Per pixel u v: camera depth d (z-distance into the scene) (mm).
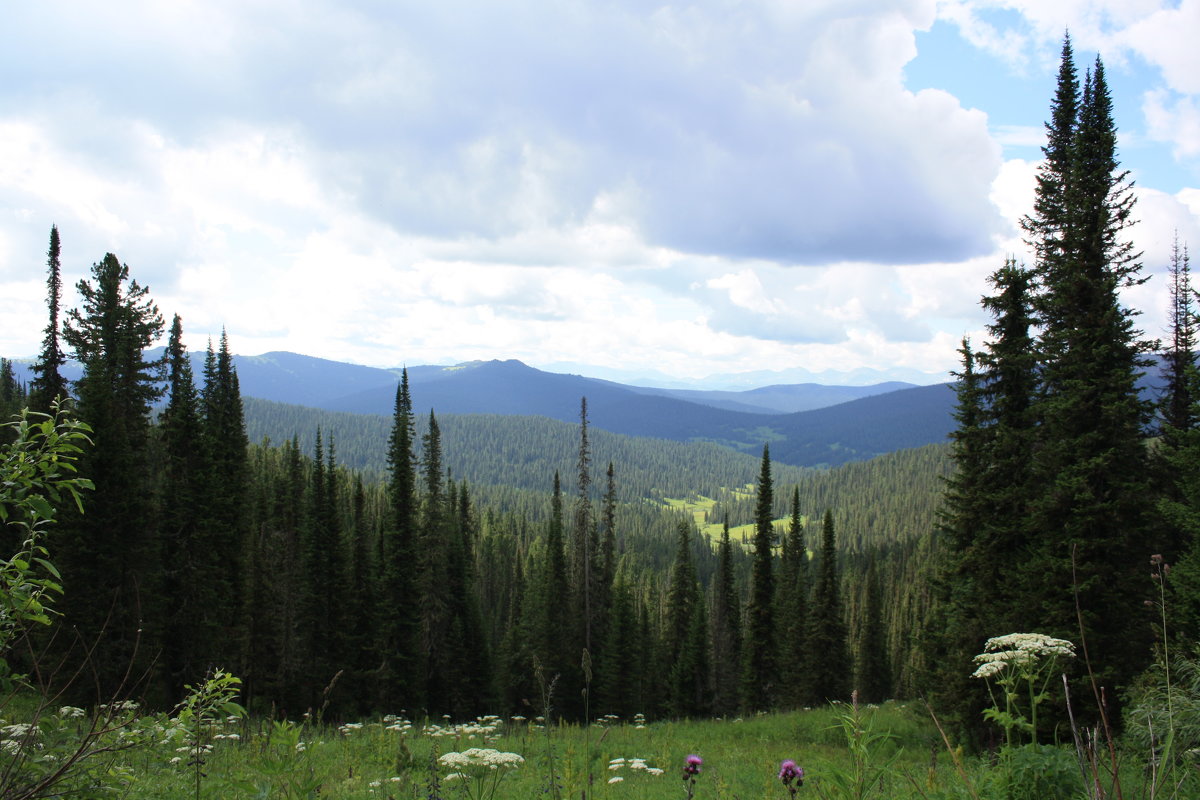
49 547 24375
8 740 4043
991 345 21344
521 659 52031
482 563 98000
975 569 20312
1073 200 19703
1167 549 17141
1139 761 5789
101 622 24562
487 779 9258
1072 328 18562
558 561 52406
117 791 4430
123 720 4102
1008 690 5957
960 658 19594
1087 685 15266
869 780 4387
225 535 35875
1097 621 16203
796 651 52688
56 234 35469
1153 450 18891
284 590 42250
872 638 59031
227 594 33938
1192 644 9102
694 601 62594
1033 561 17547
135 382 36531
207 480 33281
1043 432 19266
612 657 51688
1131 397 17250
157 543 27391
